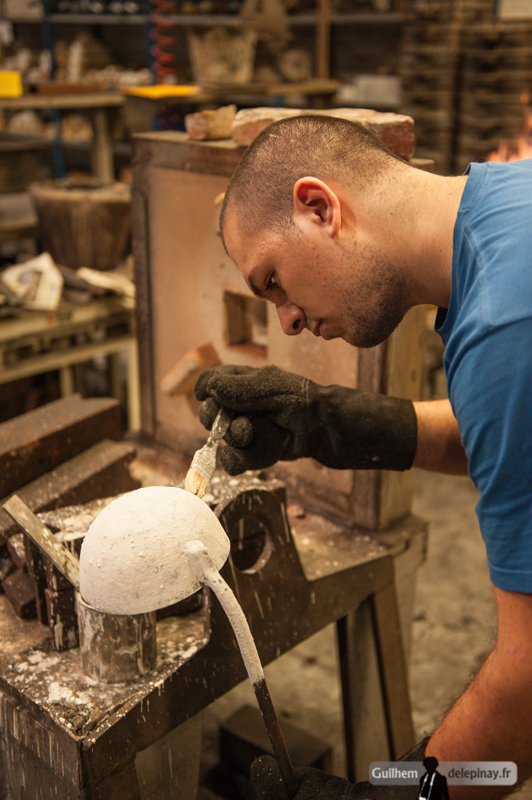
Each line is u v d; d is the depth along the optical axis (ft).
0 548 3.72
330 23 15.05
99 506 3.62
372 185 2.63
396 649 4.31
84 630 2.97
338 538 4.34
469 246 2.40
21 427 4.32
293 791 2.83
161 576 2.48
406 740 4.41
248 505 3.27
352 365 4.18
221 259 4.68
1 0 18.04
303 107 15.39
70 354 8.13
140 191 5.12
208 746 5.43
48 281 7.79
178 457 5.39
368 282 2.67
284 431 3.48
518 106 9.79
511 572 2.28
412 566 4.60
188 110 12.88
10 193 10.50
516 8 9.78
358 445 3.51
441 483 9.73
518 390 2.14
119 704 2.88
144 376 5.59
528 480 2.19
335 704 5.94
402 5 11.86
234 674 3.34
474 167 2.58
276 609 3.49
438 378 9.43
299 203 2.62
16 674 3.07
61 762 2.82
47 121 17.81
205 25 9.32
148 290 5.33
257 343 4.95
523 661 2.25
